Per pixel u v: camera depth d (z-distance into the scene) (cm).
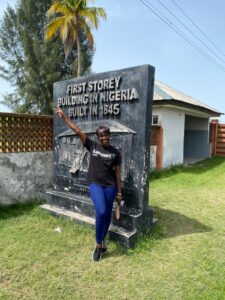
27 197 607
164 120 1060
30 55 2769
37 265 360
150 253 398
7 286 317
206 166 1275
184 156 1677
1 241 420
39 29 2880
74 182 539
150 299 301
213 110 1473
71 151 545
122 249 406
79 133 410
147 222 448
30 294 305
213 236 462
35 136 617
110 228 437
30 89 2709
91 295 307
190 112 1311
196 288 320
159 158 1049
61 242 421
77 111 532
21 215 531
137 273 349
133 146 438
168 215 558
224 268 361
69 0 1839
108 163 388
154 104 1034
